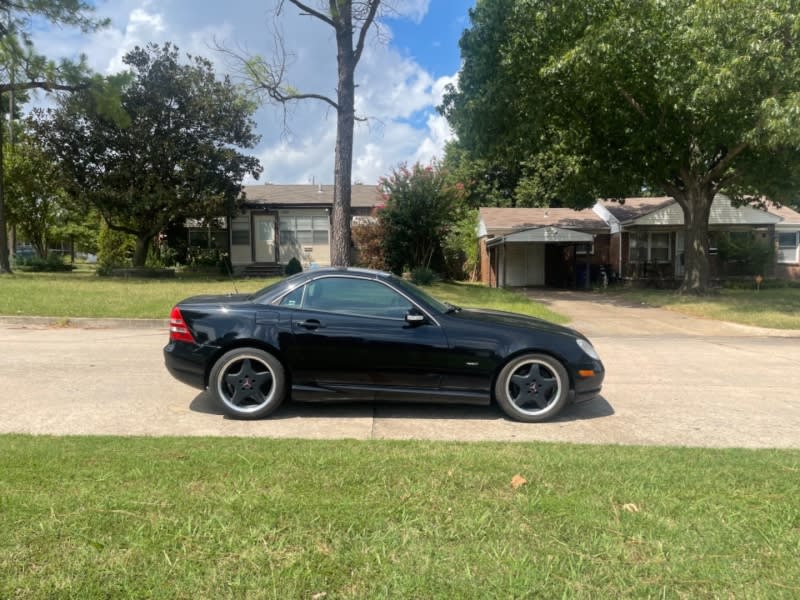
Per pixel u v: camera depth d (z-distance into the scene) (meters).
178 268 29.31
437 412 5.71
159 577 2.41
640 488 3.45
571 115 17.28
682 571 2.54
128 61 22.97
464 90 17.31
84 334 10.78
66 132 22.47
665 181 18.58
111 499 3.12
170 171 23.73
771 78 12.32
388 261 24.53
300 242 29.41
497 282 25.47
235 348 5.39
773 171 16.56
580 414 5.75
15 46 18.62
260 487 3.35
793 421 5.53
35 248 39.28
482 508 3.13
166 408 5.69
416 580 2.44
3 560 2.50
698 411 5.89
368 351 5.34
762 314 13.95
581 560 2.62
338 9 14.89
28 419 5.21
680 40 13.40
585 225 25.92
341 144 15.70
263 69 14.88
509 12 15.59
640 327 12.94
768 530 2.93
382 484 3.44
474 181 35.91
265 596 2.31
